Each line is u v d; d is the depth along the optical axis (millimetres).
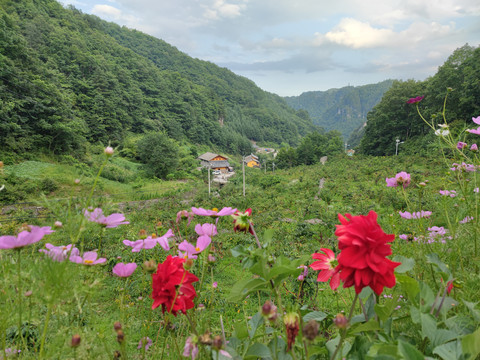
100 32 112500
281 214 13266
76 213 873
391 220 1685
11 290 884
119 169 44531
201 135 106938
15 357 871
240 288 920
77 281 906
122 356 877
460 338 758
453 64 36125
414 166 24031
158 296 895
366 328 824
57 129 40938
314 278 2764
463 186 1556
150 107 93250
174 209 16891
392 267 695
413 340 919
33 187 20516
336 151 76250
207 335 765
